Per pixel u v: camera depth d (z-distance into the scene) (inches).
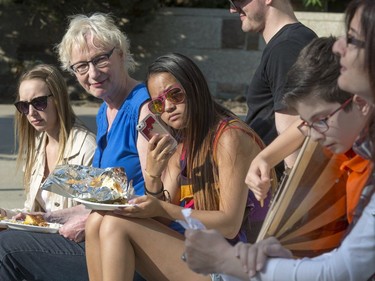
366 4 86.0
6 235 161.6
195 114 143.3
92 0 563.5
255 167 121.8
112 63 166.6
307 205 103.0
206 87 144.4
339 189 103.7
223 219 139.1
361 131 96.7
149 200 138.7
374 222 87.4
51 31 589.6
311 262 91.1
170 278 140.6
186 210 100.7
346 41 88.4
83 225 159.5
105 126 172.4
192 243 94.4
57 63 591.5
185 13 589.6
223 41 587.8
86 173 149.9
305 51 103.0
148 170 144.3
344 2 652.1
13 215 175.0
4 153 362.0
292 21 167.9
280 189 107.7
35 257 159.3
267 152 124.4
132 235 139.1
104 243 138.7
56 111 176.1
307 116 101.0
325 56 100.0
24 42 593.9
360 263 88.0
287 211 102.5
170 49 595.8
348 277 88.7
